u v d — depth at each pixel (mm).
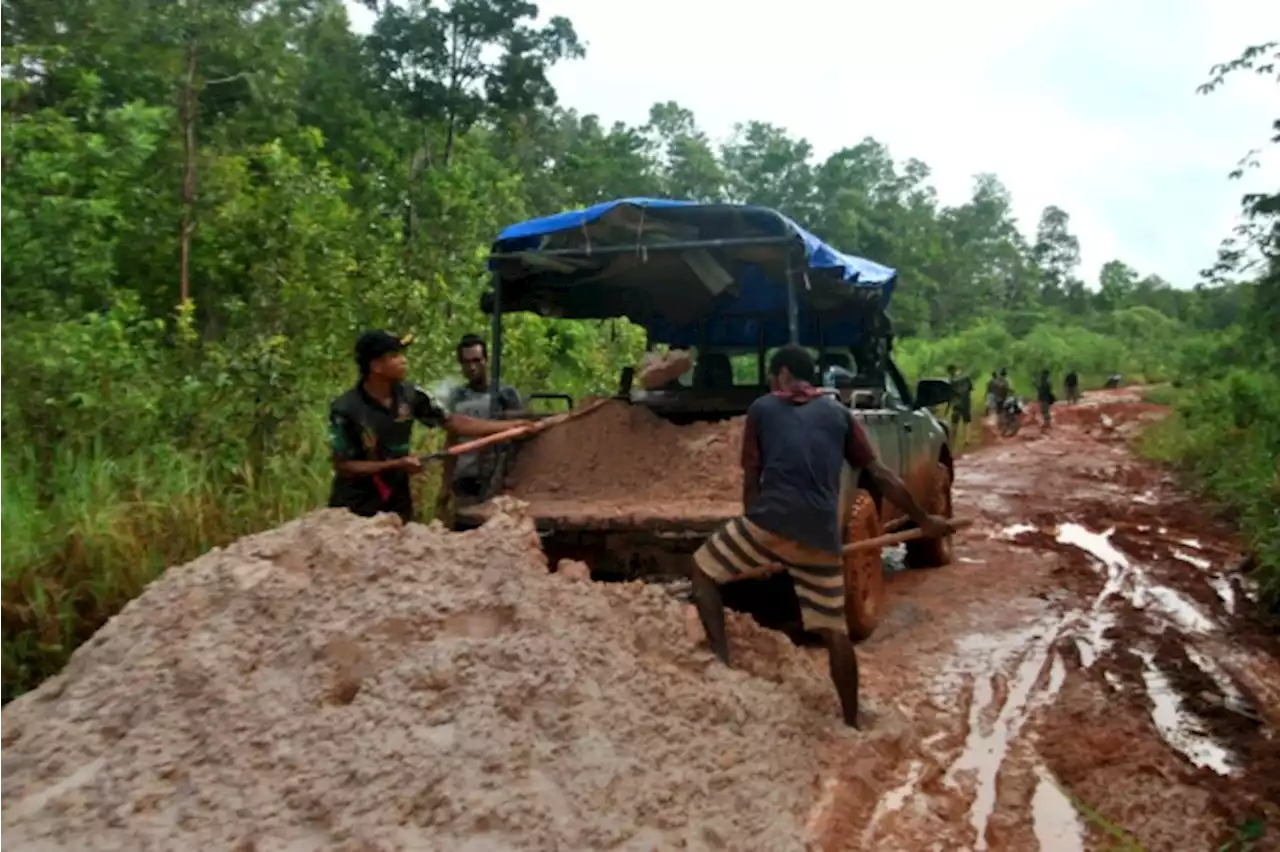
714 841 3793
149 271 13172
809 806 4262
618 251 7223
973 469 18203
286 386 8781
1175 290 81312
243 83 17062
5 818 3795
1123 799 4578
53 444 7559
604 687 4414
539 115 35125
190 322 10945
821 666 6070
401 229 19062
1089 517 12617
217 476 7758
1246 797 4582
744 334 9156
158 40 14898
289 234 12797
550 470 7070
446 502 7168
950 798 4555
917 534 5504
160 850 3555
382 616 4539
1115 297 85062
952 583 8812
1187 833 4277
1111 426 27953
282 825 3646
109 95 14219
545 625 4590
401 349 5637
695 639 5055
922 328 61750
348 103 25047
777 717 4758
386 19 27125
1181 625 7559
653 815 3857
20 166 10711
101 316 10453
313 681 4289
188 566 4996
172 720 4160
